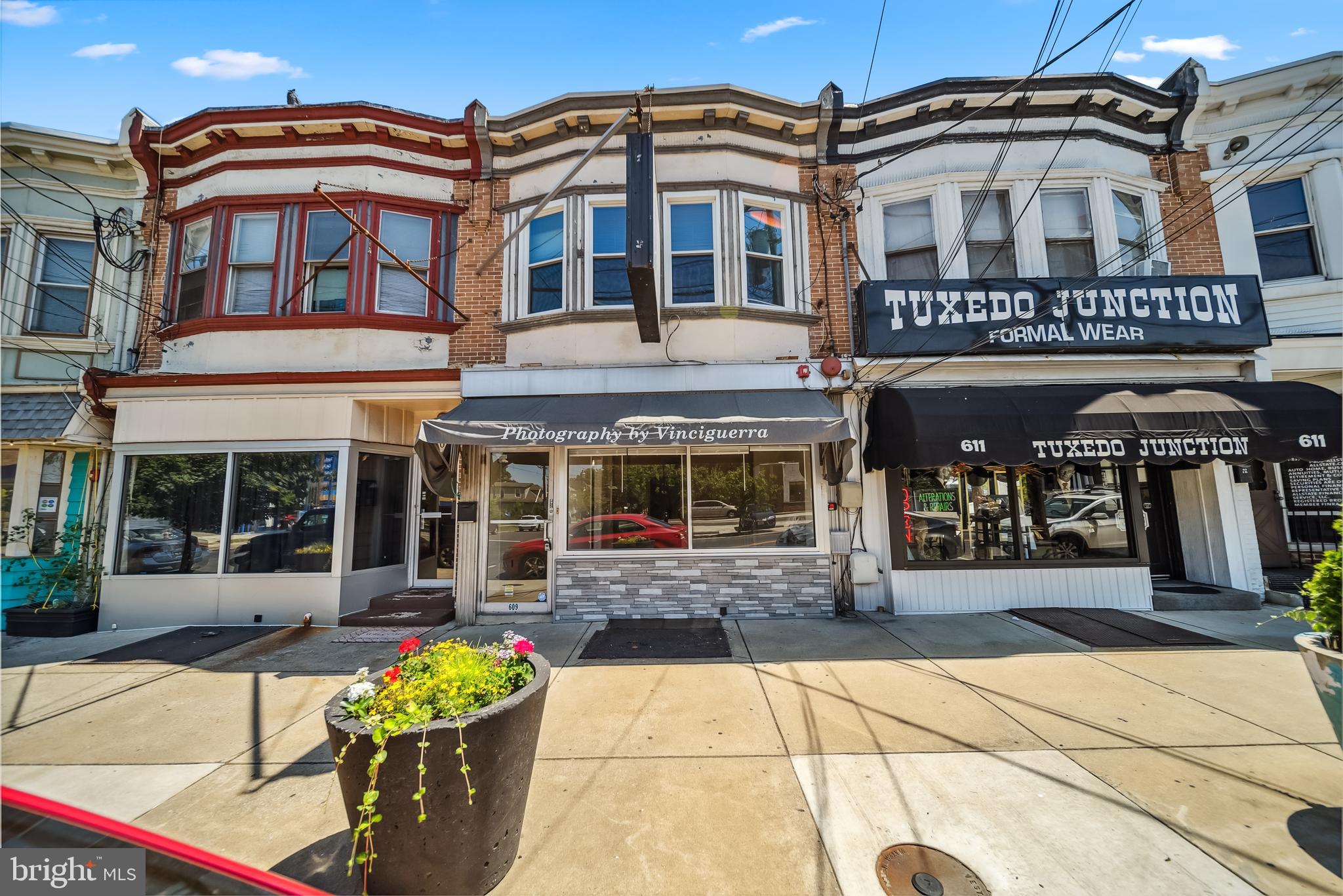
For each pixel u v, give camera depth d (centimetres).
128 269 811
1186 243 791
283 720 433
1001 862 264
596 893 249
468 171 823
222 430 749
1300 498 914
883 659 549
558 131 788
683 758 362
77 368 790
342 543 736
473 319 794
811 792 323
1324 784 320
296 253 789
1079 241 777
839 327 779
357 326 771
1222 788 319
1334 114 761
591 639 633
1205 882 249
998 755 359
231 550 738
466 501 755
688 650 585
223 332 773
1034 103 780
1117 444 634
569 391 742
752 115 775
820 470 752
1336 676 288
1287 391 671
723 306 753
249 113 780
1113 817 296
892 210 808
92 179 827
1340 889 242
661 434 620
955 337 732
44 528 768
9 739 402
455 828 235
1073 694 452
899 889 248
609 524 753
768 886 252
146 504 745
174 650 611
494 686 267
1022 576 736
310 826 299
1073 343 719
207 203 795
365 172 796
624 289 774
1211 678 480
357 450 769
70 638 670
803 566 735
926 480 757
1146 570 733
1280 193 788
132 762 368
